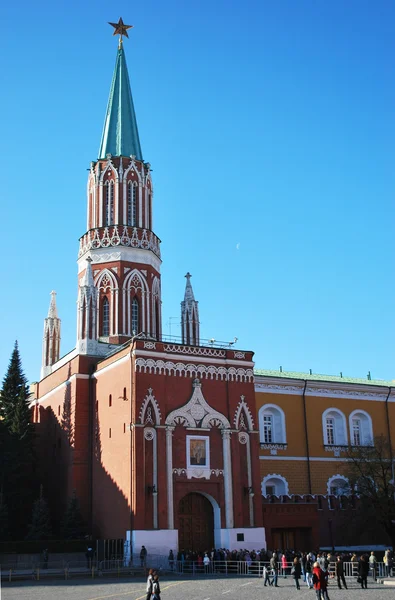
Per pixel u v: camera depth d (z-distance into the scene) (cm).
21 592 3997
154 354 5875
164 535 5447
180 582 4509
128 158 7738
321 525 6700
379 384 8762
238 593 3831
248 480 6044
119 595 3747
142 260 7444
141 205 7625
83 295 6894
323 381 8006
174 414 5816
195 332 7888
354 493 6906
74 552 5656
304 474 7569
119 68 8269
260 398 7594
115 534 5681
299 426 7731
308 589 4066
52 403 7219
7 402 7325
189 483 5731
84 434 6444
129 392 5769
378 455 7019
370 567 5041
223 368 6231
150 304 7381
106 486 5984
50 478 7000
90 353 6738
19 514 6694
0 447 6769
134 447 5556
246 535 5825
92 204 7681
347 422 8088
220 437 6022
